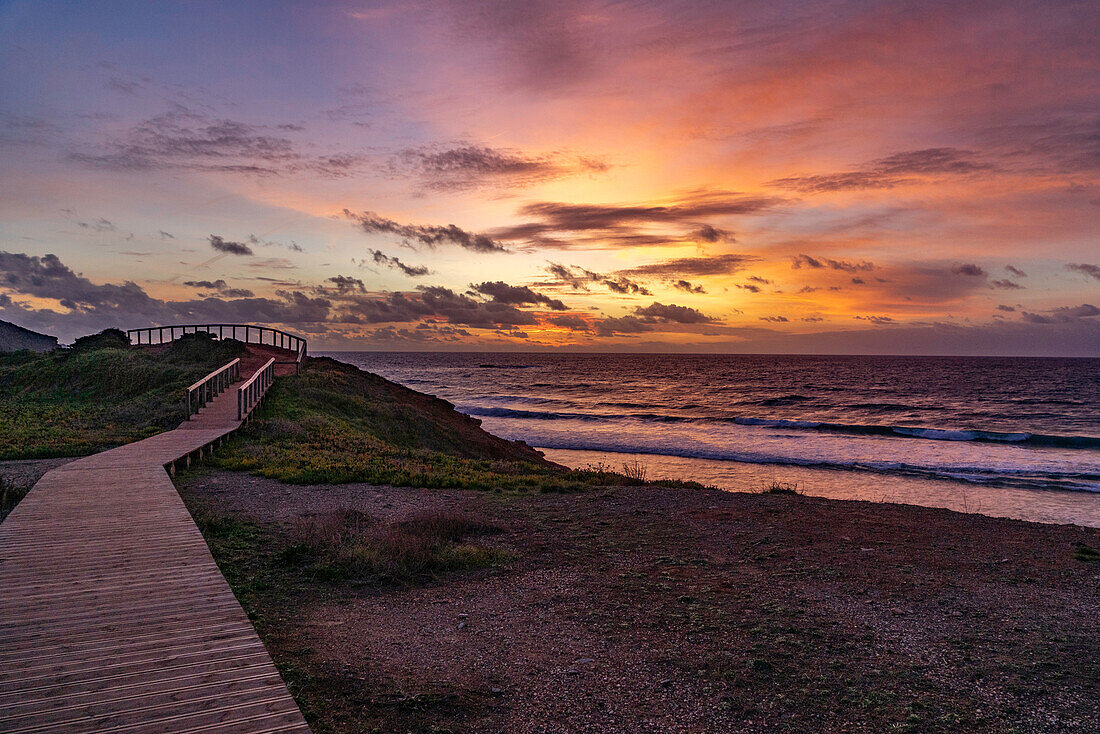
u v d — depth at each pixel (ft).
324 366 128.88
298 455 61.31
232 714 13.94
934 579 29.19
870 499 72.79
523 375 455.63
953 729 16.11
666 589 26.81
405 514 40.14
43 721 13.46
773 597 26.03
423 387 332.19
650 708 16.88
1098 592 27.78
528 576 28.50
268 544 31.71
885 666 19.75
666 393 290.15
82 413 84.07
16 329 214.28
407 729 15.38
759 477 87.92
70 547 26.21
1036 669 19.75
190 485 46.19
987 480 84.94
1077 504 70.59
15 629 18.17
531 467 69.51
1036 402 232.32
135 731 13.17
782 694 17.80
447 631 21.90
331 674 18.10
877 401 241.76
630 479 59.36
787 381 367.45
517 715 16.34
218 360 116.98
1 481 40.06
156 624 18.69
